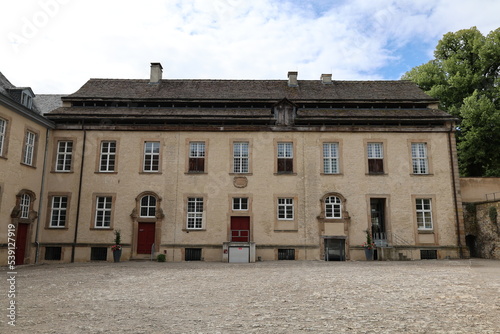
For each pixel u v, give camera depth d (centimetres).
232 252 2423
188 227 2592
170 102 2809
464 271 1786
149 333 757
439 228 2603
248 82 3189
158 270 1917
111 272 1827
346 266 2092
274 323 829
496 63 3475
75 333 755
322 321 844
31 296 1164
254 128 2702
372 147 2716
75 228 2547
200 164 2675
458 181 2659
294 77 3161
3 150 2144
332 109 2852
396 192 2639
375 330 770
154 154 2675
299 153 2684
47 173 2598
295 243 2569
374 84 3198
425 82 3781
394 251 2508
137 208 2588
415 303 1029
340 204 2628
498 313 909
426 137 2712
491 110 3122
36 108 2948
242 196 2620
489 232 2608
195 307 997
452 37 3722
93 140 2659
